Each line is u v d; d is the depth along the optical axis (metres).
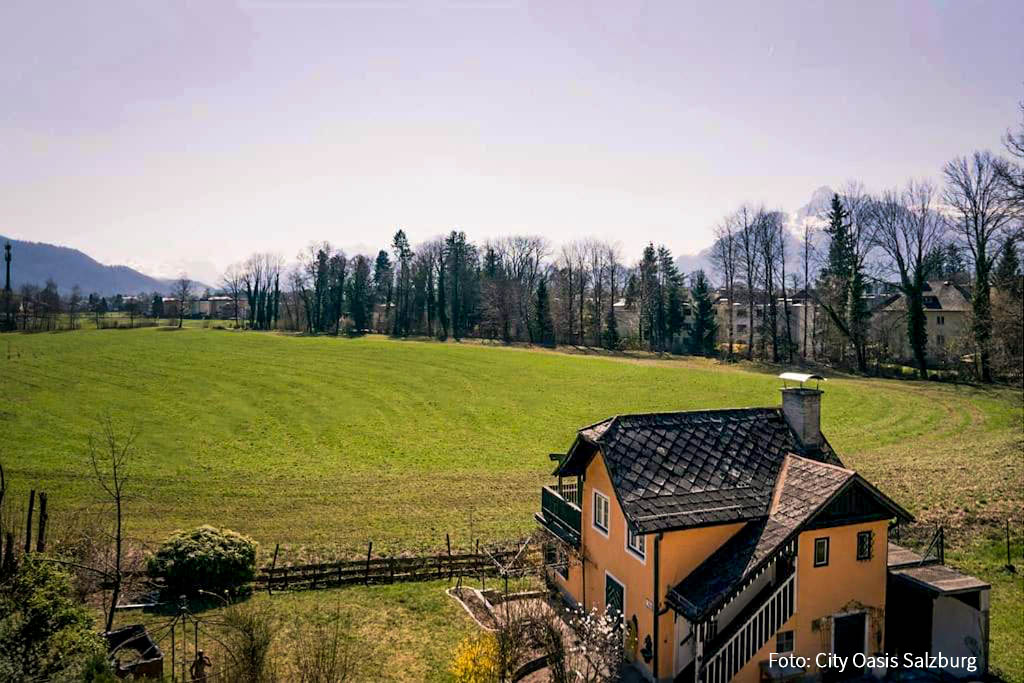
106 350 85.69
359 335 116.12
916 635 18.59
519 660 18.41
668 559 17.98
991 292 61.72
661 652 18.02
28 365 74.62
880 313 79.38
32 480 39.59
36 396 61.38
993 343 53.66
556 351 93.38
